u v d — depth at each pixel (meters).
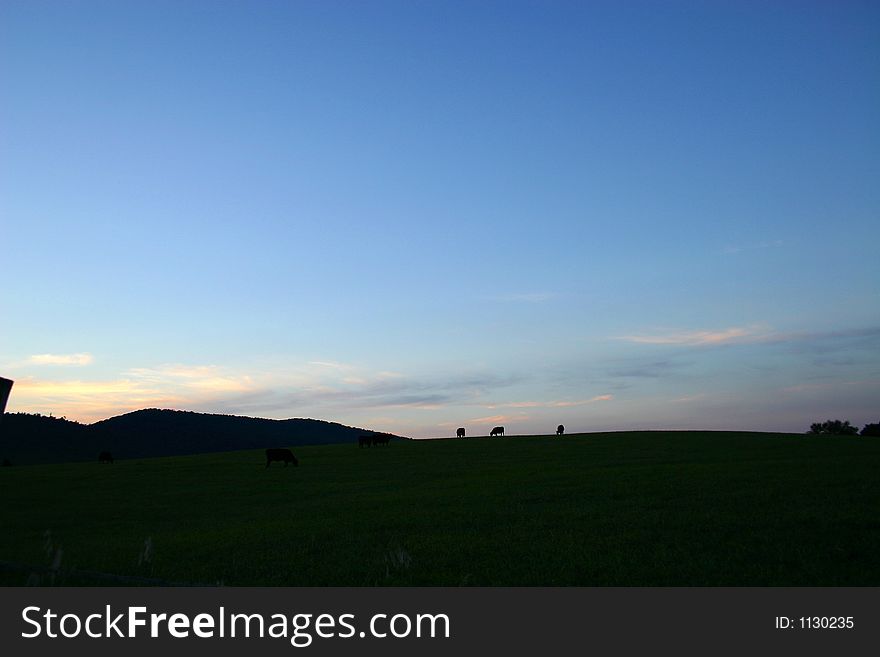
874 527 18.16
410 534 21.12
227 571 16.61
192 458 70.75
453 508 26.70
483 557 17.05
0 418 11.51
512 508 25.70
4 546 22.36
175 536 23.31
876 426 106.88
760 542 17.16
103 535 25.00
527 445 68.69
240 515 29.53
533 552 17.27
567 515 23.06
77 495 40.84
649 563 15.59
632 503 25.06
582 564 15.66
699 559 15.70
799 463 37.22
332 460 61.16
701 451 51.41
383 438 80.50
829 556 15.49
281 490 39.81
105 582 14.58
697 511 22.19
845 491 24.88
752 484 28.34
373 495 34.16
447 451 65.62
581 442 68.62
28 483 48.81
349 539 20.62
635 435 77.00
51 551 20.05
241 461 63.47
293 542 20.50
